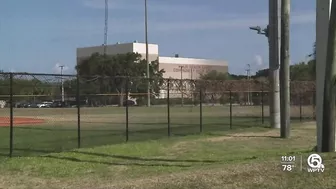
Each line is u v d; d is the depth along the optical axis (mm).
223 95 63344
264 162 15992
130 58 158875
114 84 41812
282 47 30562
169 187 12883
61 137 30766
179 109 73000
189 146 25609
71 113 56219
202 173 14438
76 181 15375
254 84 68562
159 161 19875
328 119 19625
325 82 19641
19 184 15125
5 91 29531
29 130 37219
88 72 160875
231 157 21000
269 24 37656
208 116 57938
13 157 20750
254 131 35188
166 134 32750
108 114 61250
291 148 24516
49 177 16250
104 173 16844
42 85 26203
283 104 30484
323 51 20719
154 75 161625
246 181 13266
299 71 118438
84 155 21578
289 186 12812
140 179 14633
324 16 20750
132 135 32156
